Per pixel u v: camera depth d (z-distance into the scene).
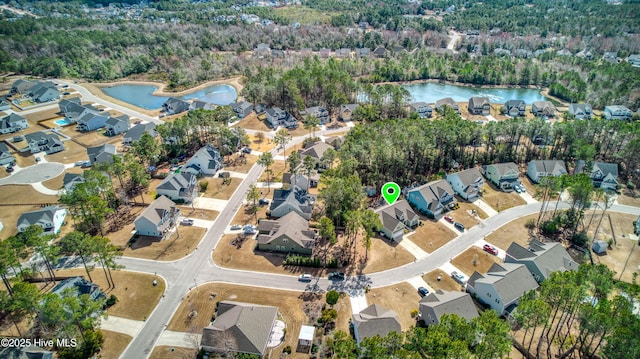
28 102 174.75
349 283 76.56
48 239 74.38
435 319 63.66
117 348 62.53
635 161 114.19
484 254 85.38
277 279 77.31
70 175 108.44
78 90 192.12
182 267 80.00
